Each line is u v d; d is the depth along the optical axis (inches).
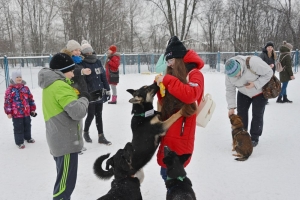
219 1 1357.0
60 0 1175.6
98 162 120.2
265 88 189.9
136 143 120.6
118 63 366.6
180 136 116.2
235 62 185.3
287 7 1248.8
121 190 108.5
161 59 129.3
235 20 1363.2
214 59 832.3
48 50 1296.8
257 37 1327.5
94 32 1136.8
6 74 508.1
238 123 185.2
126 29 1326.3
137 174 130.6
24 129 224.2
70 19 1167.6
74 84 187.3
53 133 117.3
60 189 120.2
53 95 115.3
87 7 1149.7
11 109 212.1
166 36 1115.9
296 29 1309.1
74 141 120.0
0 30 1283.2
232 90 203.8
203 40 1519.4
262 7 1290.6
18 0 1305.4
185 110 112.6
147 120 120.9
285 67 336.8
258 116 197.6
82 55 214.7
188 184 108.9
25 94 219.9
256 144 201.6
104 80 223.1
